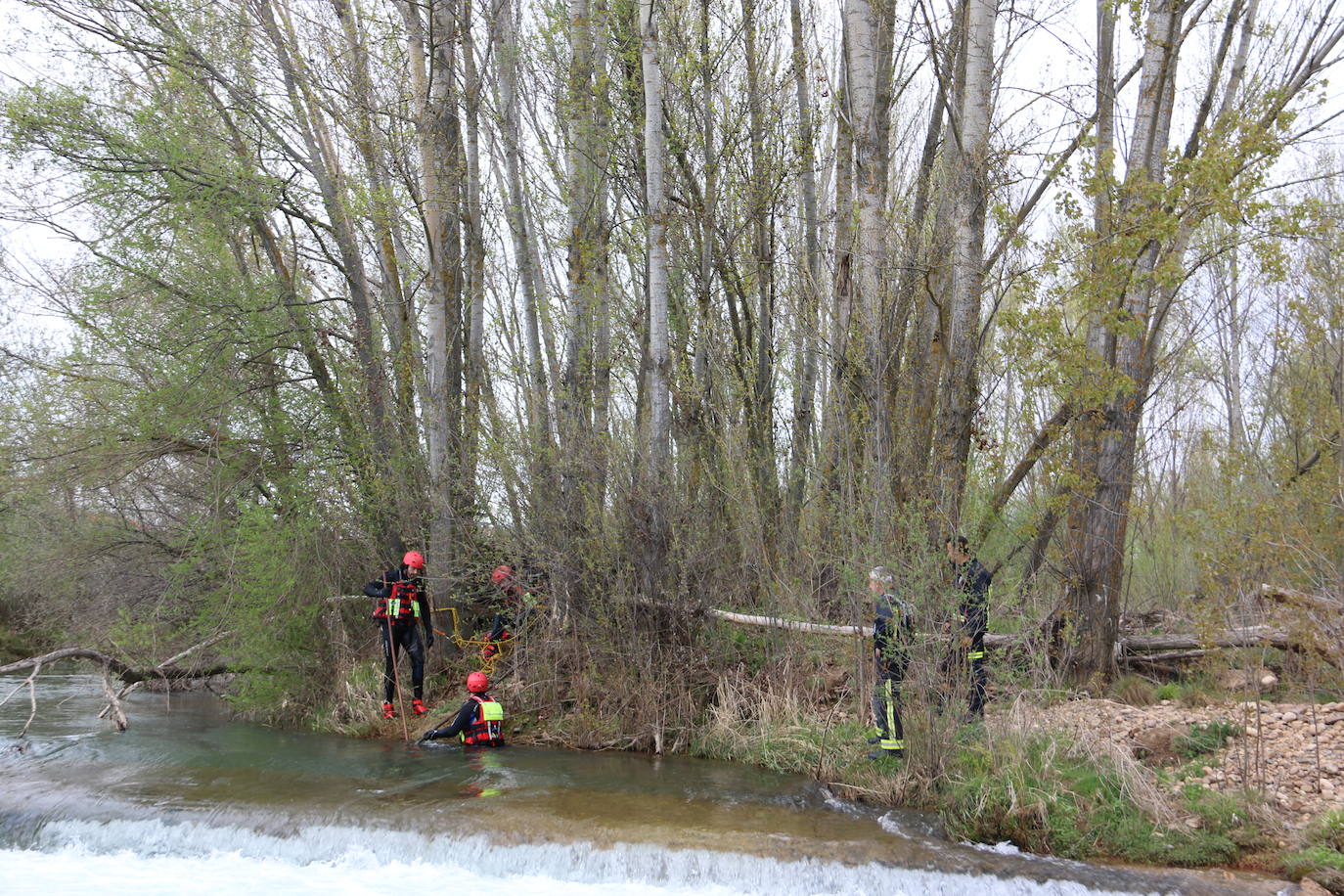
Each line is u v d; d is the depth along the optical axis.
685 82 12.88
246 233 15.20
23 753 9.86
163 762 9.32
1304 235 9.02
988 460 9.76
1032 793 6.74
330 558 12.40
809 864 6.30
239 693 12.47
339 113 12.81
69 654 12.13
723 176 13.38
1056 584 10.20
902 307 10.97
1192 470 14.30
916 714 7.59
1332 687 8.56
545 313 12.45
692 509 10.62
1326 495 7.96
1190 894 5.71
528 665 11.03
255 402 13.36
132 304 13.04
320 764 9.17
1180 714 8.22
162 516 15.65
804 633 9.78
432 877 6.59
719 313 13.02
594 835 6.82
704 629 10.30
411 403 13.62
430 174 12.59
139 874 6.75
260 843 7.16
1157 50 10.55
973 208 10.22
